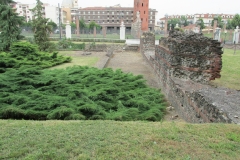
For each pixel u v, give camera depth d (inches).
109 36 1309.1
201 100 205.0
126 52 919.0
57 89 287.0
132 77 362.9
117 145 120.6
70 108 215.5
